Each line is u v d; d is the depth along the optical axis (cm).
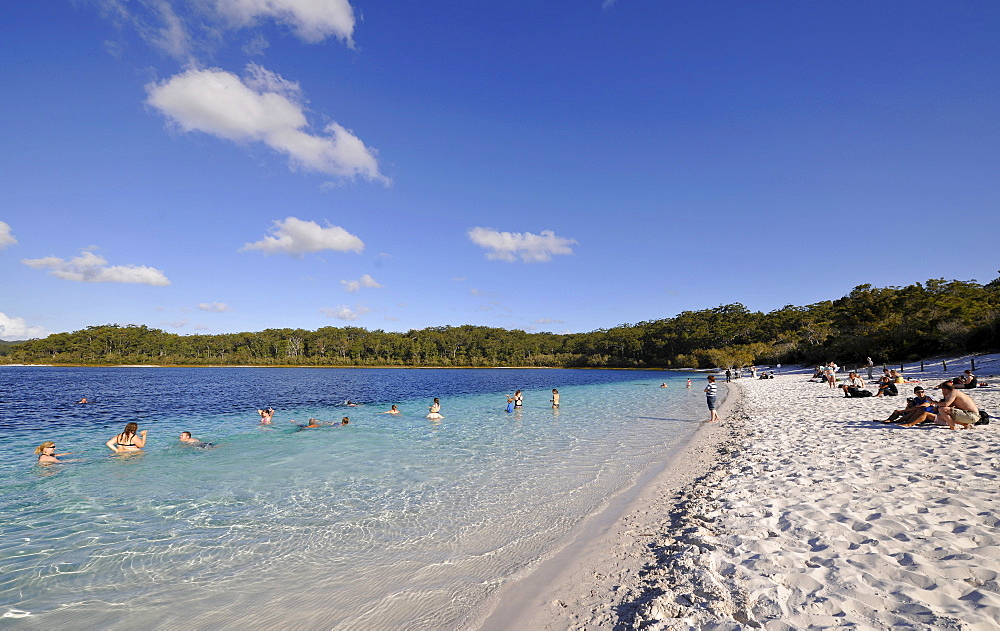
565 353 15088
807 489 732
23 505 829
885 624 340
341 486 940
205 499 858
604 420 1980
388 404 2884
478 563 577
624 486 910
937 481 705
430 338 15288
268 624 453
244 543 651
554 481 965
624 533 649
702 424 1775
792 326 9575
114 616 468
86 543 653
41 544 651
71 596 509
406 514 766
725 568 479
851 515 588
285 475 1034
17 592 518
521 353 14988
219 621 458
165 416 2266
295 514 769
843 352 5594
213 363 14000
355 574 554
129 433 1314
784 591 412
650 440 1446
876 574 423
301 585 529
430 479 992
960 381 2141
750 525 600
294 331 15288
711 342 10938
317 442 1463
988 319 4431
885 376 2658
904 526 533
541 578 528
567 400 3078
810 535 539
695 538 581
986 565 413
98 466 1136
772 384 3922
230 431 1725
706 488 828
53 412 2452
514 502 823
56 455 1258
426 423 1933
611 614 428
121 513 781
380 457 1227
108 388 4388
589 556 579
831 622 352
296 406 2780
